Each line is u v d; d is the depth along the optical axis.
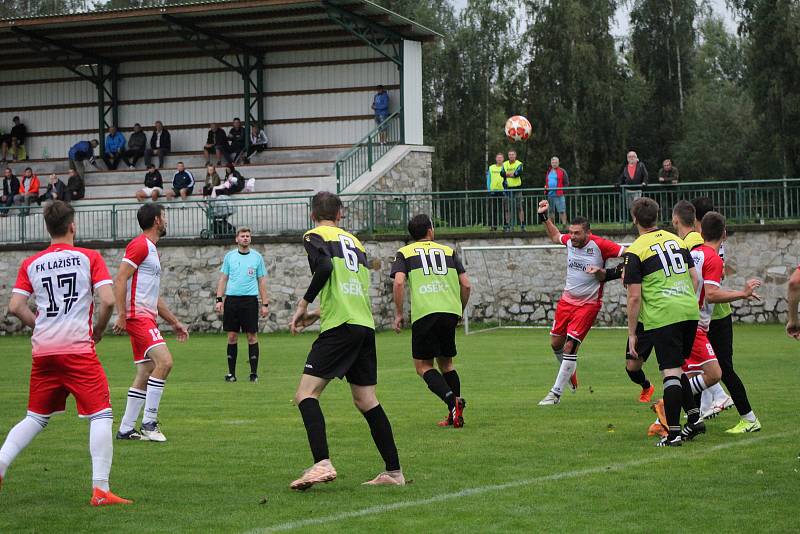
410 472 11.48
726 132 80.25
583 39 73.50
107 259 38.66
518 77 77.94
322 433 10.52
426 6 76.19
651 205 12.89
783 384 18.89
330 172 46.34
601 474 11.16
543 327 36.47
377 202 38.00
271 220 38.97
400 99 47.47
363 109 49.62
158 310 14.52
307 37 49.12
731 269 36.12
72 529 9.17
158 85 52.31
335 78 50.00
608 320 36.75
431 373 14.84
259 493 10.55
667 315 12.66
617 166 74.00
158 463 12.26
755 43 67.50
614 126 73.81
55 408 10.40
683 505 9.69
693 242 13.59
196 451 13.05
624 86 77.00
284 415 16.33
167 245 38.41
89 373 10.22
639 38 82.12
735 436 13.45
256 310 21.92
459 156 76.81
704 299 13.37
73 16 45.28
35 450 13.29
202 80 51.81
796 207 35.72
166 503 10.16
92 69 52.25
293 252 37.47
